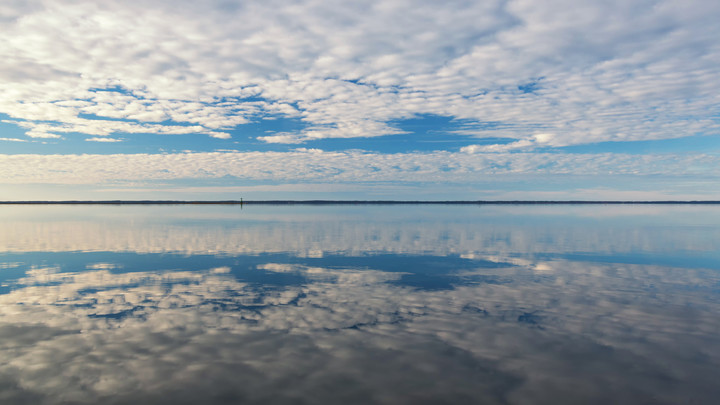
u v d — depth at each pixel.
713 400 6.21
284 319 9.88
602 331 9.09
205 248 23.20
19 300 11.53
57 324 9.35
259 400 6.10
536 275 15.32
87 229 36.94
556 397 6.27
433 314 10.35
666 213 81.25
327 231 35.19
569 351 7.99
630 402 6.15
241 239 28.25
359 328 9.27
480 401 6.15
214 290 12.88
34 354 7.64
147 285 13.54
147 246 24.08
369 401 6.11
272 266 17.25
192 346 8.09
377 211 97.06
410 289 13.06
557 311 10.62
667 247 23.36
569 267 17.02
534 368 7.25
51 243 25.45
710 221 49.75
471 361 7.52
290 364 7.31
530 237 29.66
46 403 5.96
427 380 6.77
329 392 6.36
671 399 6.25
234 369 7.08
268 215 70.12
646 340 8.54
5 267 16.83
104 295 12.16
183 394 6.25
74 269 16.44
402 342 8.41
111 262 18.17
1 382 6.56
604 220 52.59
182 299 11.73
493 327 9.36
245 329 9.12
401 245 24.78
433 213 82.56
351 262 18.33
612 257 19.72
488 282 14.15
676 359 7.61
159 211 94.38
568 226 40.97
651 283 13.89
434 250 22.42
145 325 9.33
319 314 10.30
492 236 30.42
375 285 13.65
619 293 12.50
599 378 6.88
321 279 14.60
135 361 7.36
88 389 6.36
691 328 9.25
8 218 58.28
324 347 8.11
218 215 69.88
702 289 12.95
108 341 8.30
